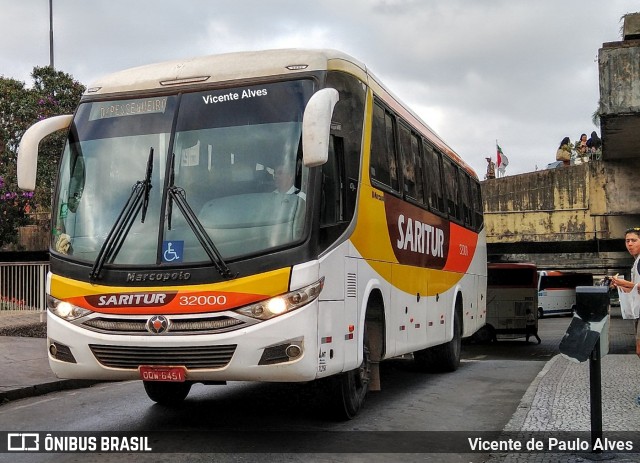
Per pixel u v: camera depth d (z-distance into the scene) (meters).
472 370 12.99
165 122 6.77
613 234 34.28
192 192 6.43
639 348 7.50
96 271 6.36
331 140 6.84
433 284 10.88
